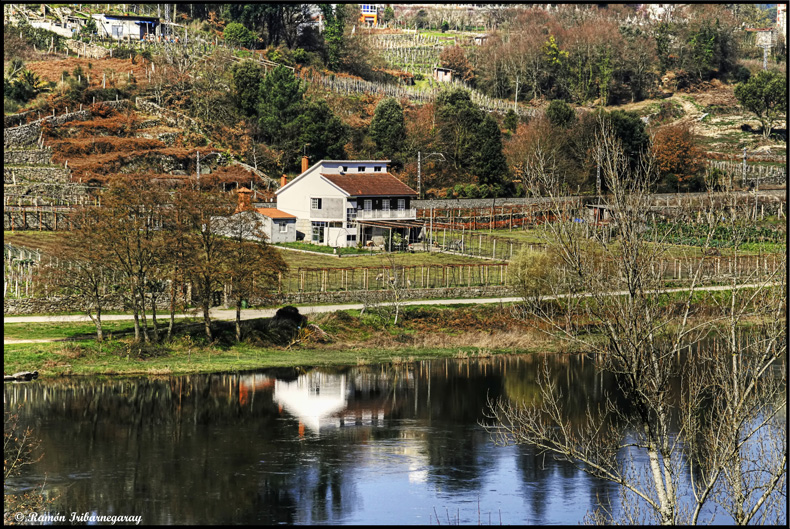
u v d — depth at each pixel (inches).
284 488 2187.5
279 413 2812.5
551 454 2438.5
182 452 2426.2
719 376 1466.5
